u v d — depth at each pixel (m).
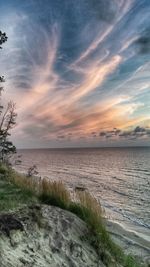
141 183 52.78
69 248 5.17
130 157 153.00
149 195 39.03
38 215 5.69
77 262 4.93
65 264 4.64
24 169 79.19
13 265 3.71
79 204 7.76
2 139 32.22
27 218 5.31
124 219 23.03
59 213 6.54
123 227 17.30
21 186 9.48
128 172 74.94
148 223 22.11
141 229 19.05
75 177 61.91
